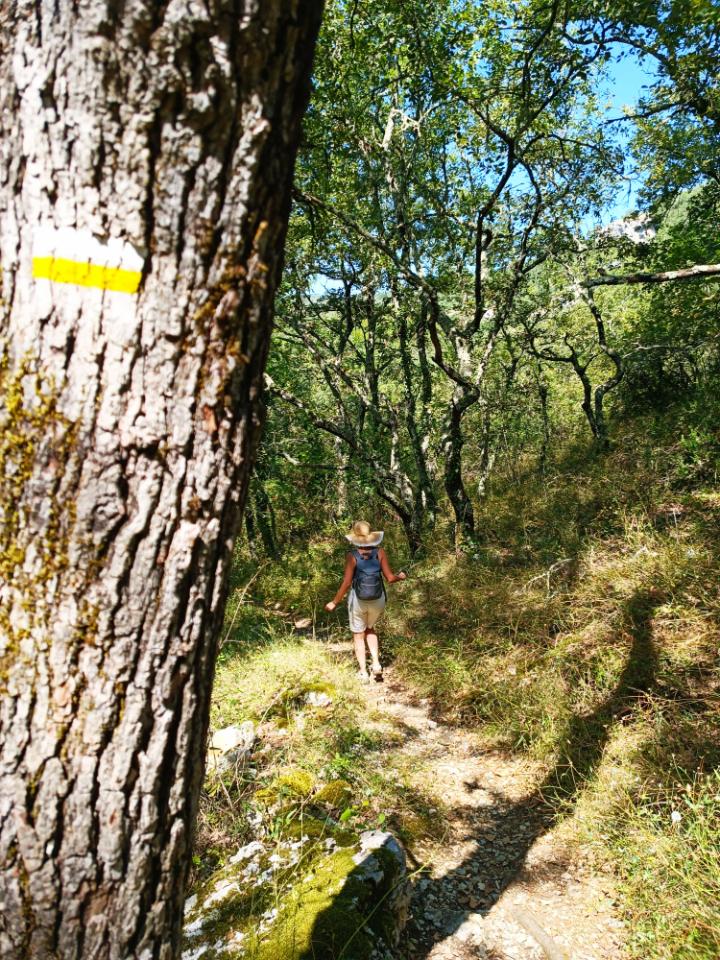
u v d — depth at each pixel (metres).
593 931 2.85
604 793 3.54
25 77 0.97
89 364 1.02
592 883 3.12
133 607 1.07
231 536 1.18
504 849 3.49
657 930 2.62
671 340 9.44
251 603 9.15
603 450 9.32
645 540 6.01
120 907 1.14
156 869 1.17
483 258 9.20
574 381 14.69
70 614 1.05
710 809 2.92
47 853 1.07
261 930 2.60
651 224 9.48
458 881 3.29
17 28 0.96
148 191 1.00
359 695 5.50
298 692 5.26
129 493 1.05
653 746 3.66
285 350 12.06
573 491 8.31
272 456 11.58
